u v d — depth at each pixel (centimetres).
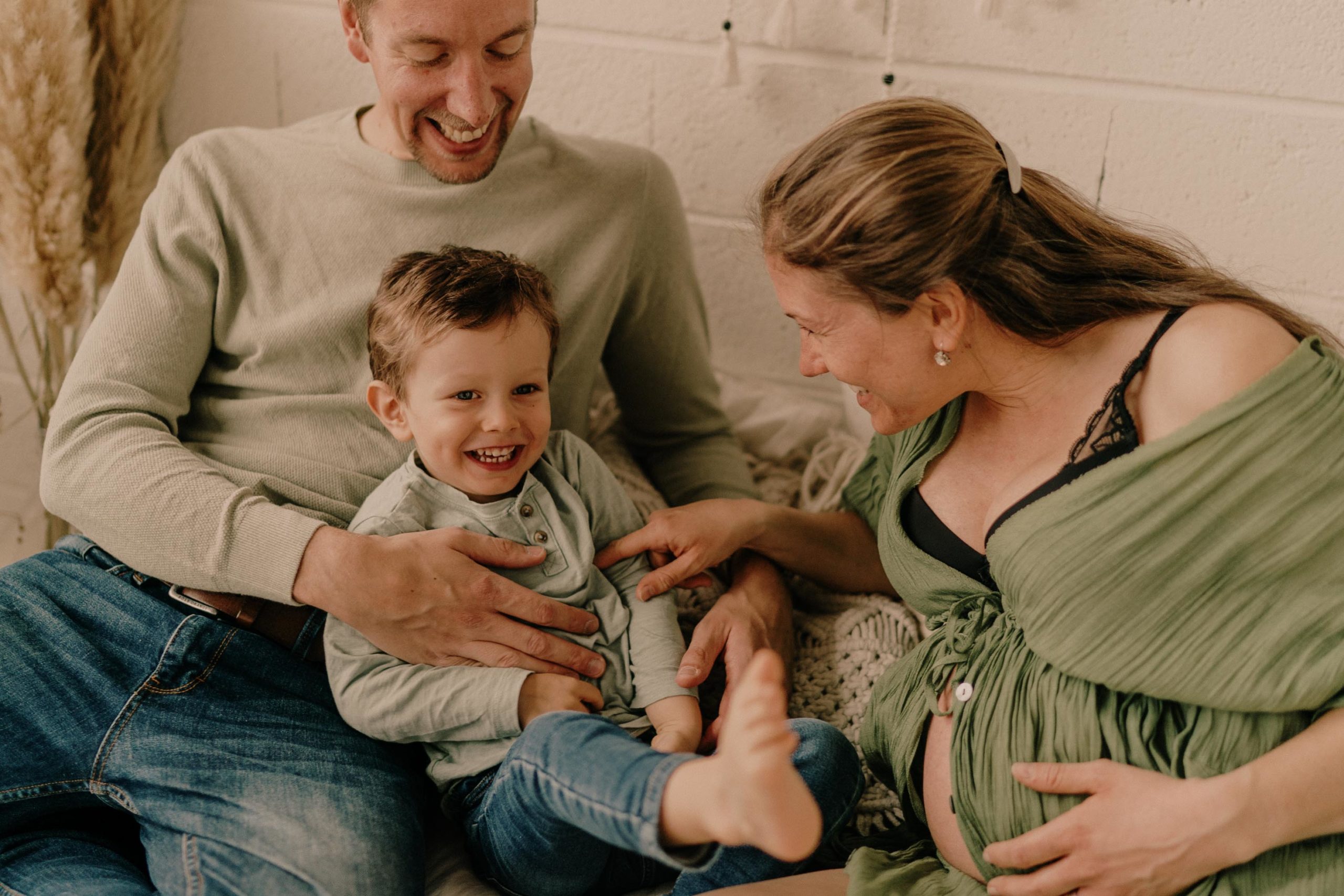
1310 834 92
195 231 135
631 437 170
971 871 109
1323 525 92
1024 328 101
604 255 146
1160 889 94
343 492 132
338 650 120
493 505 123
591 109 175
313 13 179
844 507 148
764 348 184
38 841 116
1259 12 141
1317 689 92
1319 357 97
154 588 125
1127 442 99
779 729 80
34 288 163
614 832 94
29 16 149
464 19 121
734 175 173
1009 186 100
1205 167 151
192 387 138
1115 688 98
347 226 137
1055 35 150
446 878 120
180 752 114
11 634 119
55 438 127
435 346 115
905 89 160
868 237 95
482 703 114
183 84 190
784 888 107
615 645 125
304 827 111
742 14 162
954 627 113
